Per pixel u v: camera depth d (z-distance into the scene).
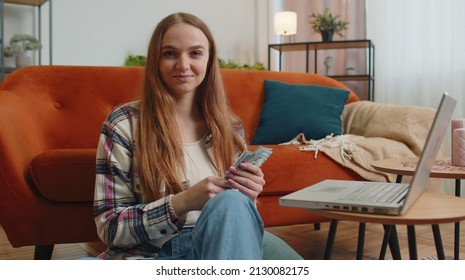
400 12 3.60
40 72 2.16
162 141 1.04
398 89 3.63
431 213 0.82
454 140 1.42
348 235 2.28
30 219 1.58
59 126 2.09
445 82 3.29
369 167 1.91
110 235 0.94
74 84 2.18
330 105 2.40
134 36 4.00
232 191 0.84
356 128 2.40
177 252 0.98
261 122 2.42
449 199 0.96
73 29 3.70
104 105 2.19
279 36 4.55
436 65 3.36
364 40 3.72
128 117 1.06
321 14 4.09
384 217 0.78
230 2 4.58
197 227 0.82
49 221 1.61
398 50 3.63
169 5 4.20
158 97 1.06
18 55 3.24
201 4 4.40
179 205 0.93
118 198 0.99
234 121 1.26
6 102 1.72
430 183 1.99
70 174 1.59
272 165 1.83
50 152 1.66
